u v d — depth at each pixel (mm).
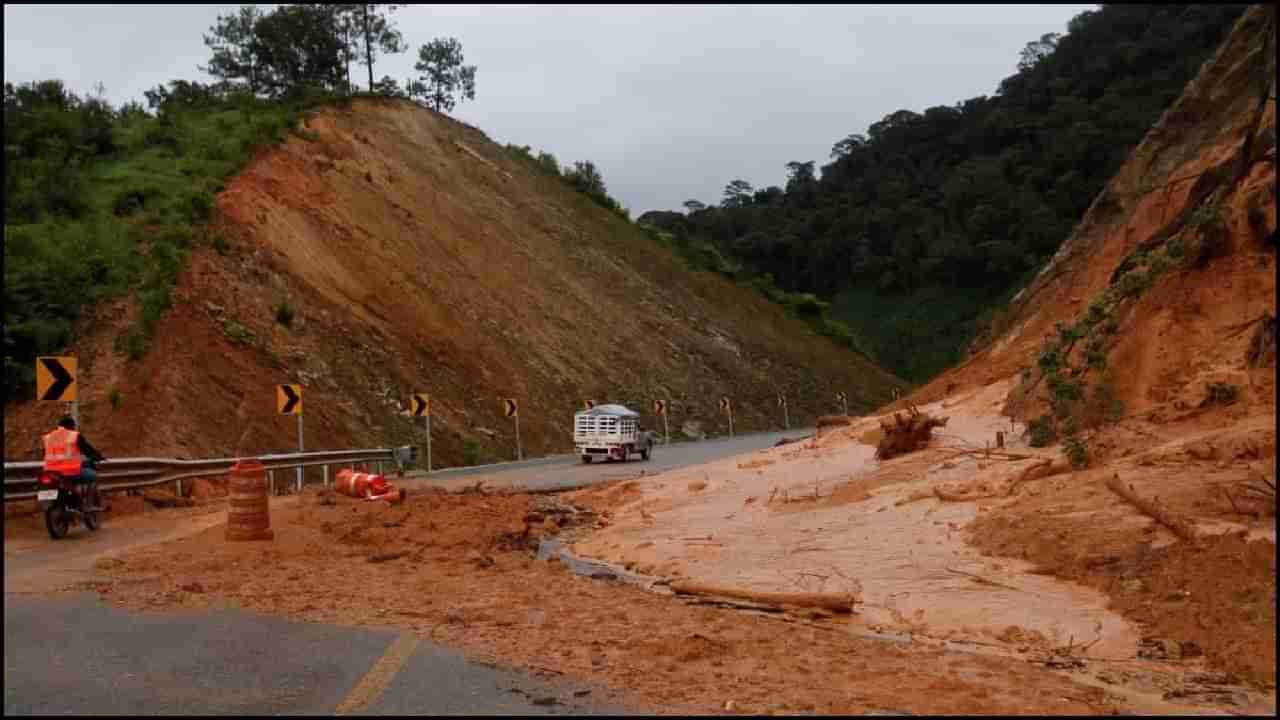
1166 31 103312
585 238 57500
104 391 20734
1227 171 18672
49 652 7125
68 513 13430
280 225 32844
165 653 7125
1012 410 19250
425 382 32625
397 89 59219
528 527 15602
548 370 41312
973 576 9422
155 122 37656
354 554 12227
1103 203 26578
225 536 12203
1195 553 8305
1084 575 8812
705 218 120750
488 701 5988
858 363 74250
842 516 13266
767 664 7062
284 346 27469
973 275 95812
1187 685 6527
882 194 114000
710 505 16312
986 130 112125
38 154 30797
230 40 52844
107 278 24188
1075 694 6270
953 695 6215
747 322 66125
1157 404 13664
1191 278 14750
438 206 45531
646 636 7949
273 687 6242
